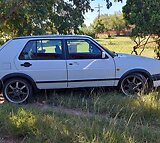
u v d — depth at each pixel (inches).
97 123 229.9
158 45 451.5
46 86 327.0
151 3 417.7
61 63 325.7
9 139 213.9
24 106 291.3
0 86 323.0
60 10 440.8
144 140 207.3
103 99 301.6
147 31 426.0
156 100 292.5
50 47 329.1
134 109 269.7
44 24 434.3
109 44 1202.6
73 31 449.4
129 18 436.5
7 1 394.3
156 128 240.4
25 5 410.0
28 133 214.4
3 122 229.1
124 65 334.3
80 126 217.2
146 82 335.9
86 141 196.5
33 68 323.3
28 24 432.8
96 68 330.0
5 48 326.3
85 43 333.7
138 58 342.6
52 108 294.4
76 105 301.0
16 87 324.2
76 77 328.2
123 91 335.0
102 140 195.0
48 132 210.5
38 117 240.2
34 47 328.2
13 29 452.1
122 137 200.2
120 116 262.1
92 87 331.9
